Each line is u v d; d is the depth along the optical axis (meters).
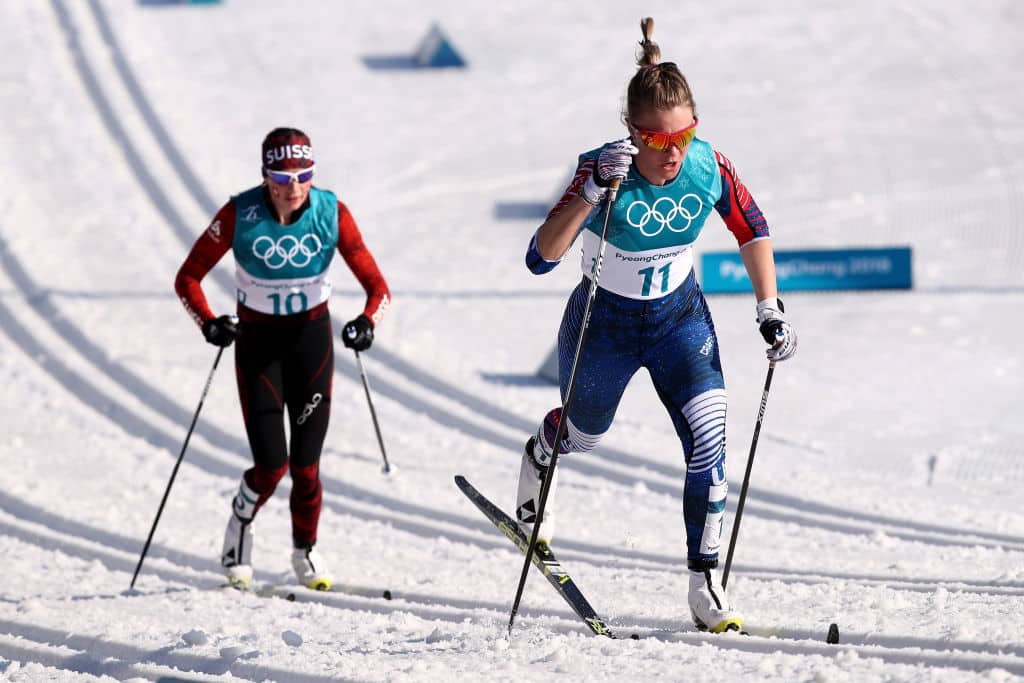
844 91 60.22
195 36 68.44
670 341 12.93
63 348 34.47
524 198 50.28
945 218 45.84
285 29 70.62
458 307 38.84
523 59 66.75
